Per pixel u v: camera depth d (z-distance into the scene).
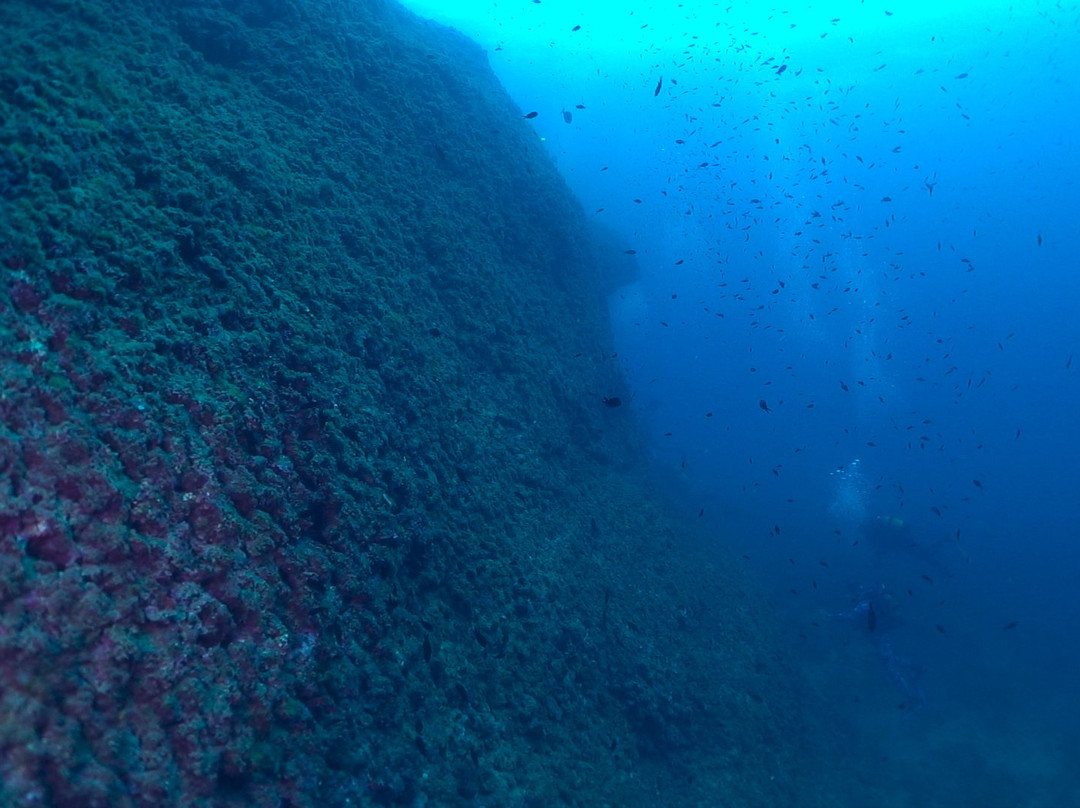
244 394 4.50
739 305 27.56
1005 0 31.98
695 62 27.02
